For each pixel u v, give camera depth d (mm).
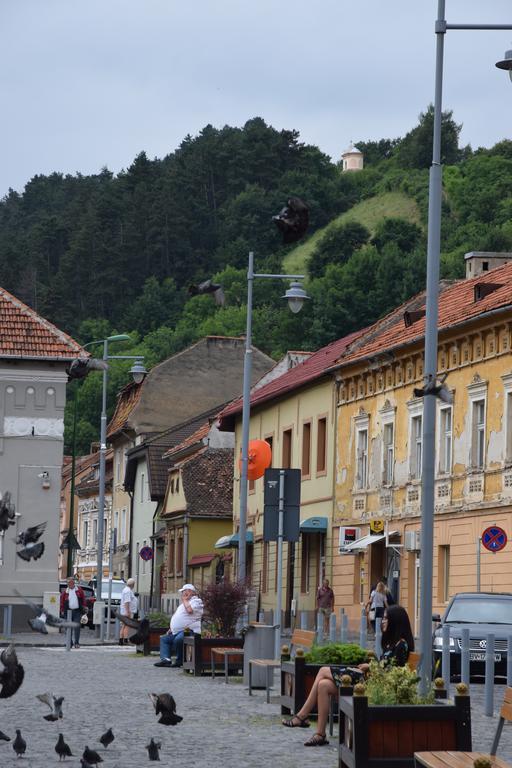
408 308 75688
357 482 71938
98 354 179375
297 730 24781
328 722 25656
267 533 35906
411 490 64875
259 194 196125
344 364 72000
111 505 139250
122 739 23047
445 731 18453
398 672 19250
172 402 126812
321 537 76938
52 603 64500
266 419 88312
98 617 63562
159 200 199625
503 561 54750
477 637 38156
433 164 29469
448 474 60719
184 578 102500
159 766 19656
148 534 118938
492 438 56875
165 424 126312
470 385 58969
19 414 74438
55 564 73562
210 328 175625
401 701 19047
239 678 38594
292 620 79500
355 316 150625
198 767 19625
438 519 61219
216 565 96812
